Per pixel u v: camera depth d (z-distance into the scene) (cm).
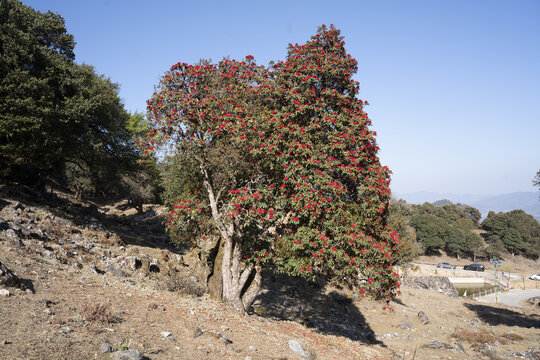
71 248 1873
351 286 1731
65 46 2794
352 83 1623
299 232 1489
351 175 1478
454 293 4919
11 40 2289
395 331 2628
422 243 9850
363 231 1605
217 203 1828
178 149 1694
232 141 1577
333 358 1406
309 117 1594
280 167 1571
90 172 3612
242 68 1778
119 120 3300
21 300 1010
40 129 2302
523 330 2977
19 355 734
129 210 5350
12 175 2964
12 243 1489
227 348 1118
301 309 2405
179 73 1731
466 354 2223
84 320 1016
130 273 1895
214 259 2002
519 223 11700
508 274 8025
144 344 972
